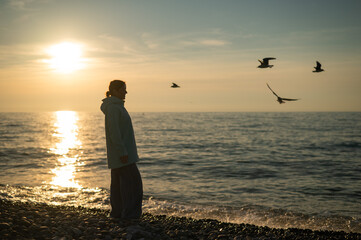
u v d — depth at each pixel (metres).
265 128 76.38
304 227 7.28
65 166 17.95
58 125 99.31
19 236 3.65
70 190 10.80
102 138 46.69
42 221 4.54
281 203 9.90
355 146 33.25
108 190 10.92
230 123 110.56
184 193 11.13
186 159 22.30
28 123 113.44
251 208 9.02
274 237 4.84
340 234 5.54
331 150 29.22
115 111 4.32
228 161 21.27
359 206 9.62
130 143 4.54
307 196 11.04
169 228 4.82
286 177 15.11
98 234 3.95
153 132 61.25
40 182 12.62
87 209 6.65
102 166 18.03
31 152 26.30
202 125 95.38
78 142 38.94
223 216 8.02
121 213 4.78
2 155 23.80
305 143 36.97
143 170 17.05
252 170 17.33
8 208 5.27
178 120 146.75
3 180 12.98
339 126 85.50
